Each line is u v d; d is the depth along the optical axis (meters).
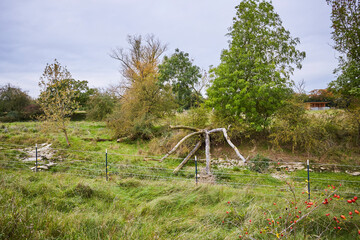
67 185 6.77
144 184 7.39
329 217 4.31
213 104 13.43
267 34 13.59
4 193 5.44
